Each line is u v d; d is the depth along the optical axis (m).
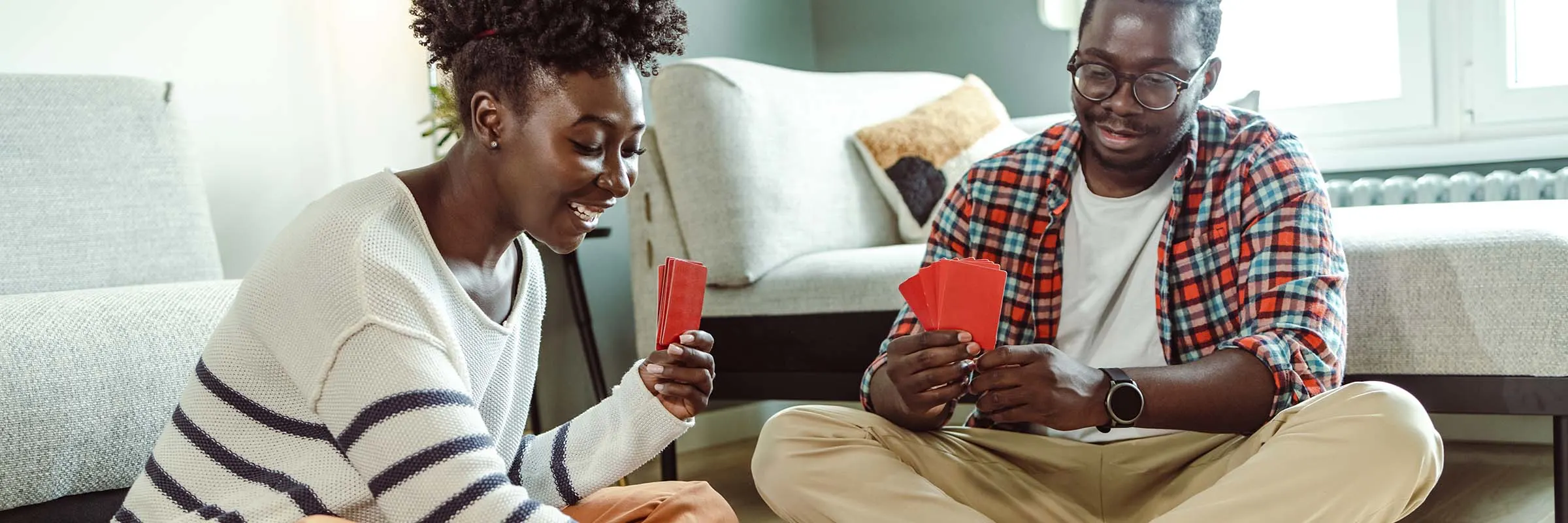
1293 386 1.30
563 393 2.81
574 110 0.96
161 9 2.42
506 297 1.09
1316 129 2.88
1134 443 1.41
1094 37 1.41
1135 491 1.40
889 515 1.28
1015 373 1.25
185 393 1.00
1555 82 2.62
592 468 1.16
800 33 3.44
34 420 1.33
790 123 2.49
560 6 0.94
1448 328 1.64
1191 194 1.48
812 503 1.33
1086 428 1.40
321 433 0.95
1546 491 2.09
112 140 1.98
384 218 0.94
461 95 1.00
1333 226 1.43
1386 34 2.79
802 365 2.23
